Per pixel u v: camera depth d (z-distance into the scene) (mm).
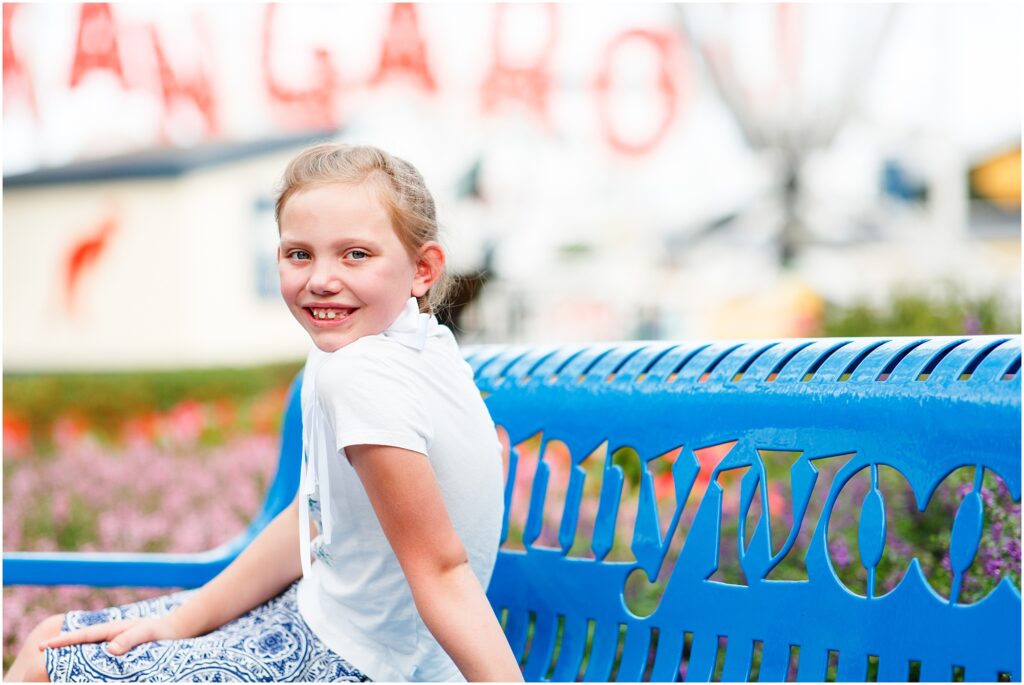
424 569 1404
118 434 6754
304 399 1596
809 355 1562
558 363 1885
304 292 1471
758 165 8281
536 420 1853
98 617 1722
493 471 1571
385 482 1395
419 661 1580
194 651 1564
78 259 9078
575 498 1771
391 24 6168
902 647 1354
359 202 1456
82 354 9055
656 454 1664
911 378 1408
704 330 8188
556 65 7242
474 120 7531
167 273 8930
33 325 9164
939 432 1353
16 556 2051
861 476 2494
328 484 1482
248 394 7422
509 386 1920
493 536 1607
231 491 4328
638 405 1704
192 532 3828
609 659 1662
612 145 7527
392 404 1399
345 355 1429
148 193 8930
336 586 1592
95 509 4207
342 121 7852
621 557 2730
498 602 1849
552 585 1774
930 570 2176
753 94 8086
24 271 9172
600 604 1700
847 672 1398
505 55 6711
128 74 6328
